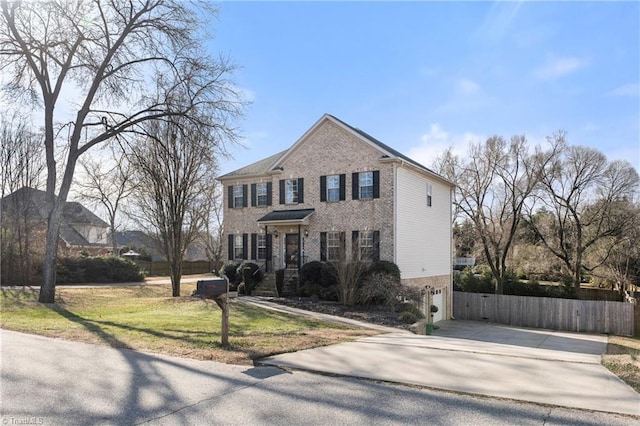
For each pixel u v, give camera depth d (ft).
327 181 82.12
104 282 109.81
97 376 23.54
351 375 24.29
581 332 86.84
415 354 30.60
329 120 82.28
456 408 18.86
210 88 69.05
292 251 86.22
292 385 22.24
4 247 89.71
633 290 107.34
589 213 111.86
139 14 65.92
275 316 54.13
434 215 92.07
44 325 40.86
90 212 176.45
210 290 30.35
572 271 113.60
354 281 66.44
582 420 17.40
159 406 19.01
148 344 31.83
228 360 27.27
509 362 28.53
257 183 92.07
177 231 80.64
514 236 119.55
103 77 66.44
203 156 79.66
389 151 78.64
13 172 95.09
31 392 20.72
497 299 98.27
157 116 68.33
